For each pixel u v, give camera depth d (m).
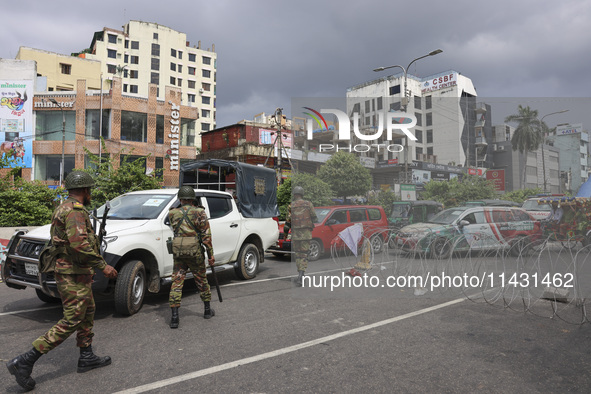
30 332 4.33
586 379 3.03
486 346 3.72
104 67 60.97
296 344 3.81
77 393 2.87
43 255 3.25
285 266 9.12
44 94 33.56
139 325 4.54
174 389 2.91
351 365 3.31
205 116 70.75
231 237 6.99
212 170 10.26
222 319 4.73
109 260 4.81
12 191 10.67
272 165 38.69
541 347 3.69
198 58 70.50
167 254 5.69
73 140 33.47
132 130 34.19
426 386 2.93
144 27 64.62
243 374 3.15
